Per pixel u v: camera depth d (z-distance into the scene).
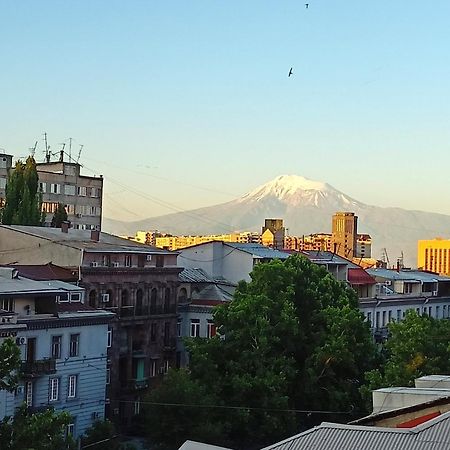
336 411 88.81
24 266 91.38
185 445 39.50
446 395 45.25
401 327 89.69
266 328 88.00
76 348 83.56
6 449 51.69
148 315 101.50
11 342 54.66
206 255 124.31
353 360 89.31
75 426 82.81
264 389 84.38
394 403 46.78
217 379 85.69
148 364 101.50
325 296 97.00
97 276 94.25
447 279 161.62
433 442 33.91
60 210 130.25
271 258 125.69
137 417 97.19
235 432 84.19
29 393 76.88
